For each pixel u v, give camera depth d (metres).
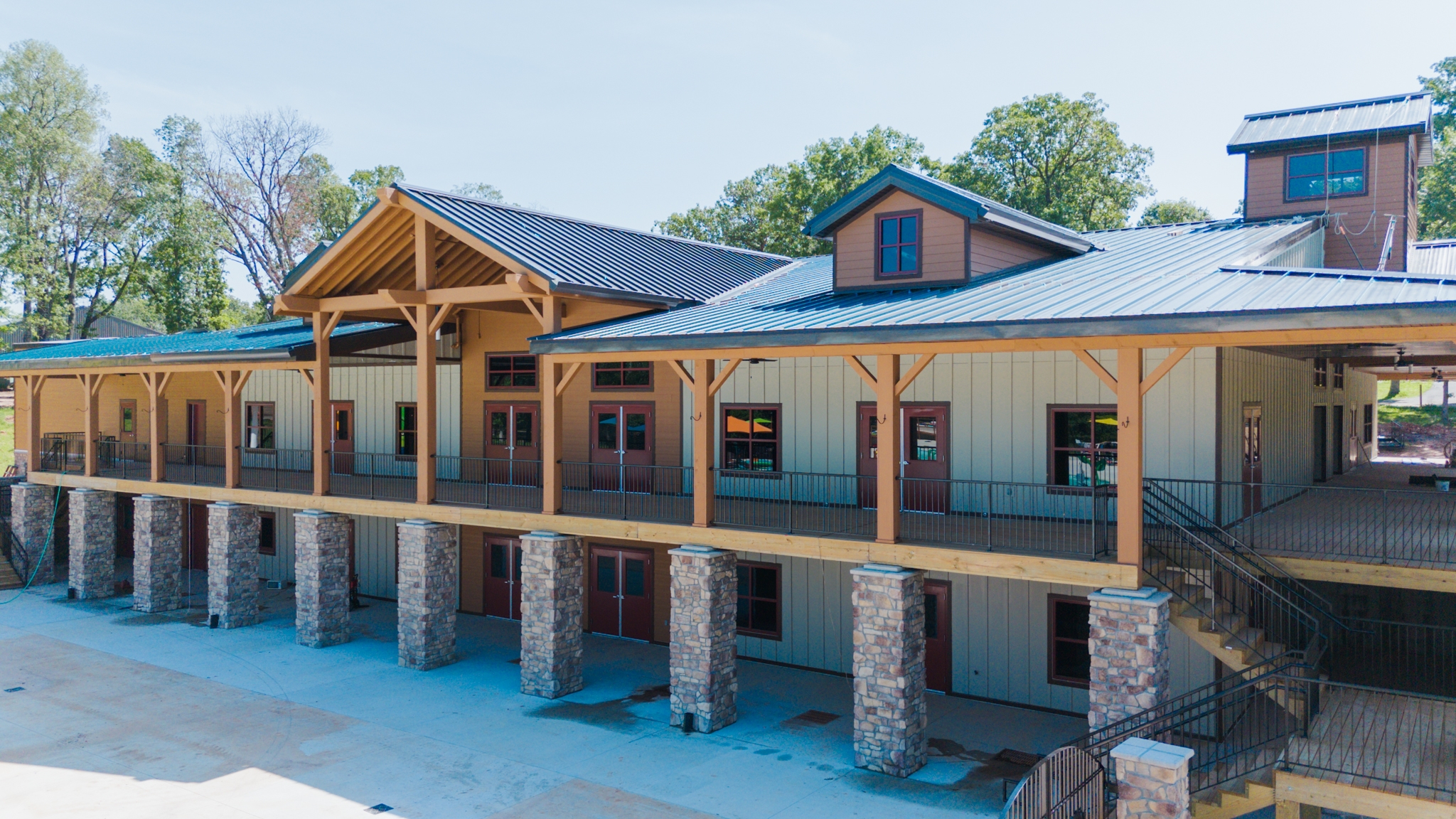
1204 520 13.77
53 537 28.55
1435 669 15.41
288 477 24.48
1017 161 45.84
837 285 17.48
